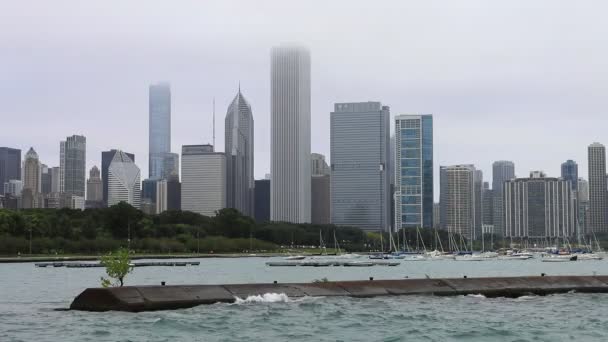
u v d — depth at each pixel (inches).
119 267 3417.8
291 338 2442.2
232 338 2431.1
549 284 3868.1
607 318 2974.9
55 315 3002.0
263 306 3154.5
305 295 3415.4
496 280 3841.0
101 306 3056.1
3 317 3024.1
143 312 2979.8
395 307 3216.0
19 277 7140.8
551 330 2662.4
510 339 2476.6
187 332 2527.1
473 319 2898.6
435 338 2470.5
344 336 2488.9
